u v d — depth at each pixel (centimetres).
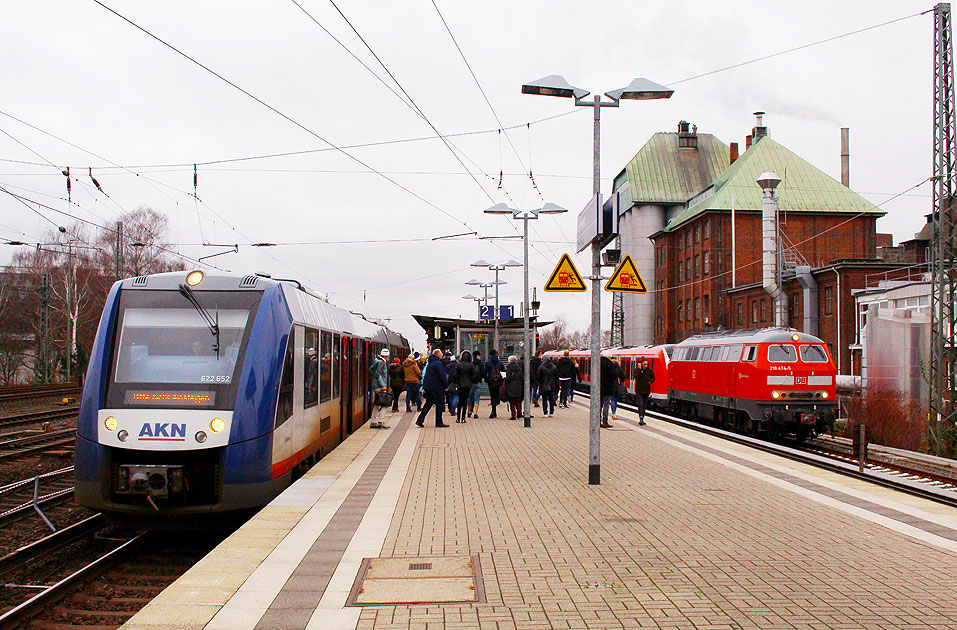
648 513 922
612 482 1145
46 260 5344
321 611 572
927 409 2727
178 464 966
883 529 846
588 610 574
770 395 2144
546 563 701
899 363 3027
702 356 2645
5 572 877
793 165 6488
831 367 2170
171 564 918
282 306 1127
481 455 1439
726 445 1631
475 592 616
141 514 975
